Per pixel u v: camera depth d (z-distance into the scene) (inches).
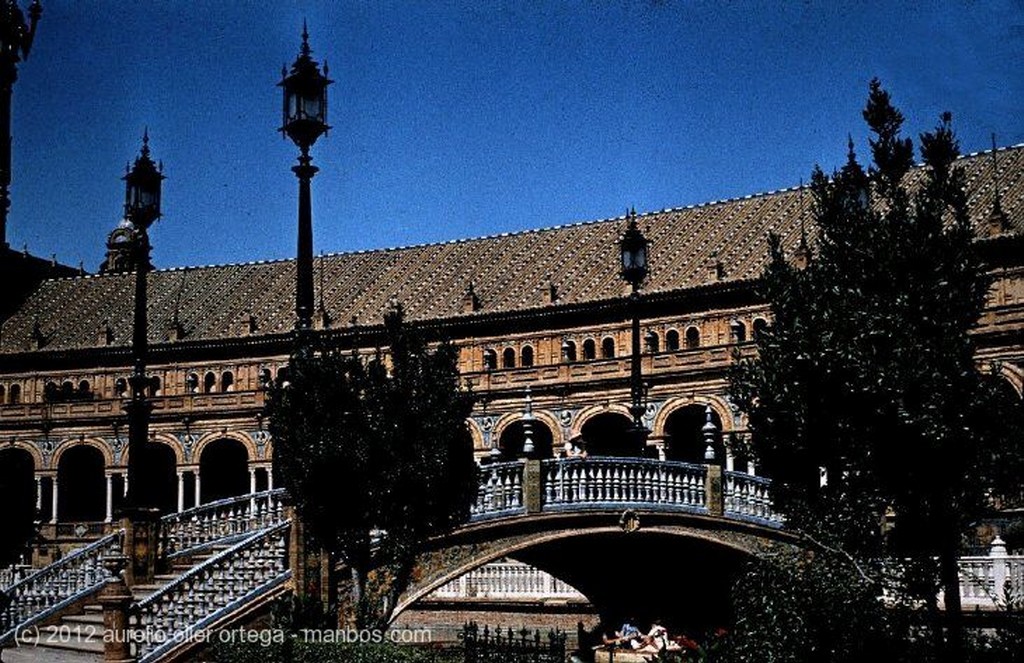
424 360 856.3
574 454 1369.3
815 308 628.7
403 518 832.9
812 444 636.7
